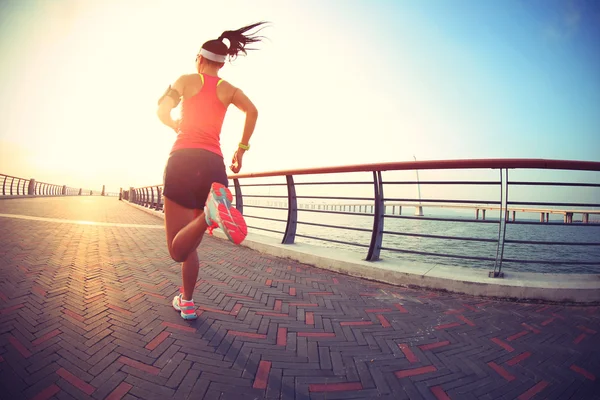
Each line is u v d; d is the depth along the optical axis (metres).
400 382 1.57
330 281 3.36
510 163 2.91
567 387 1.57
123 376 1.47
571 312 2.57
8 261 3.19
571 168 2.82
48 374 1.44
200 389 1.42
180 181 1.68
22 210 9.30
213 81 1.85
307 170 4.37
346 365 1.71
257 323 2.19
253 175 5.39
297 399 1.40
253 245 5.03
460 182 3.25
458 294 2.98
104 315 2.11
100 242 4.82
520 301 2.80
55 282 2.68
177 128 1.80
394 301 2.77
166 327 2.01
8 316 1.96
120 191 32.84
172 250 1.57
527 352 1.90
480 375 1.65
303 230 20.78
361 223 29.33
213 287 2.91
